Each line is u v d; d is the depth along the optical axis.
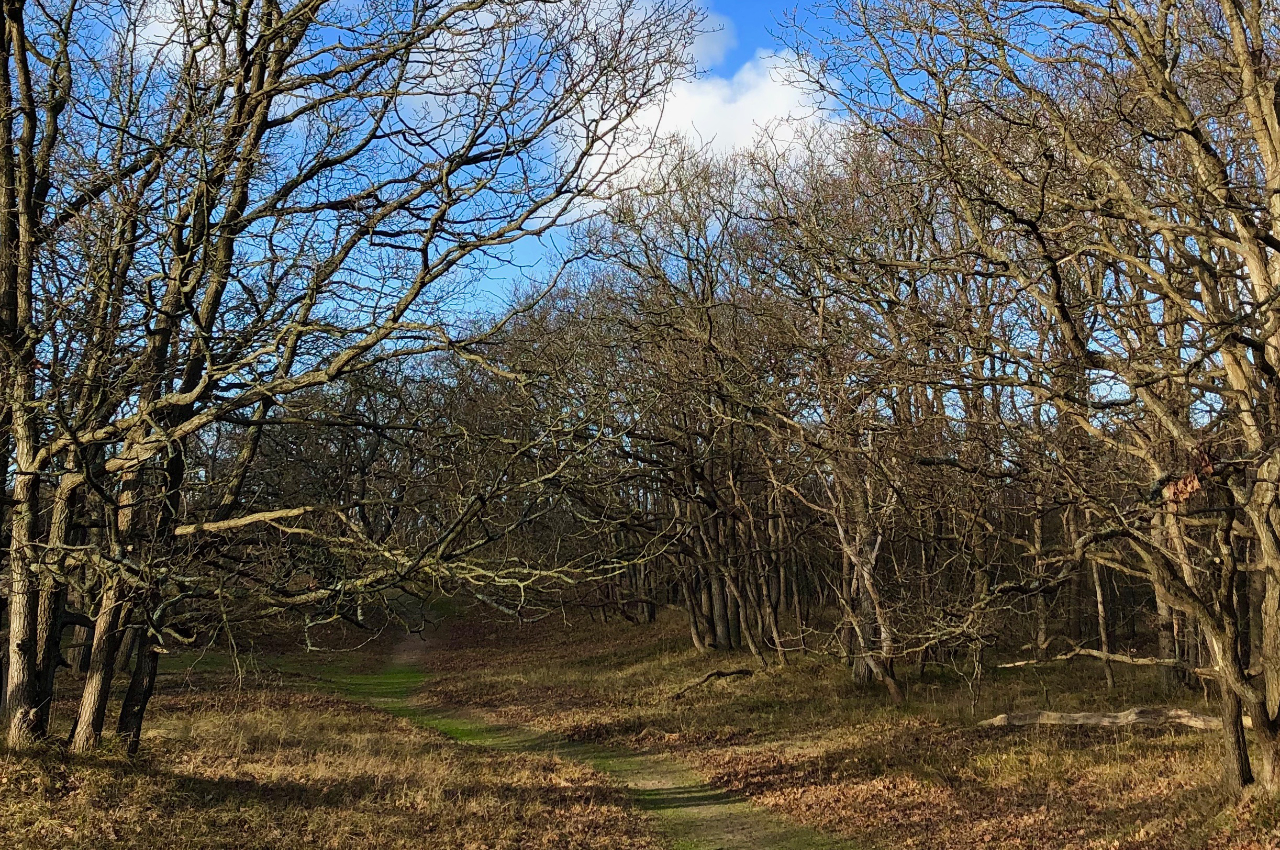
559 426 8.78
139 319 8.55
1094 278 11.14
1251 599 12.73
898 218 13.16
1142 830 8.58
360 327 8.39
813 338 15.15
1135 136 8.48
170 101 8.95
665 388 15.68
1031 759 11.86
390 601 9.05
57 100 9.41
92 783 8.84
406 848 8.79
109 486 9.06
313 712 18.27
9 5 9.32
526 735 17.53
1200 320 7.18
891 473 11.45
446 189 8.31
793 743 14.86
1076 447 8.96
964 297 10.34
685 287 21.86
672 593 39.00
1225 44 8.78
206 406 9.66
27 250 9.46
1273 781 8.11
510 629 38.12
